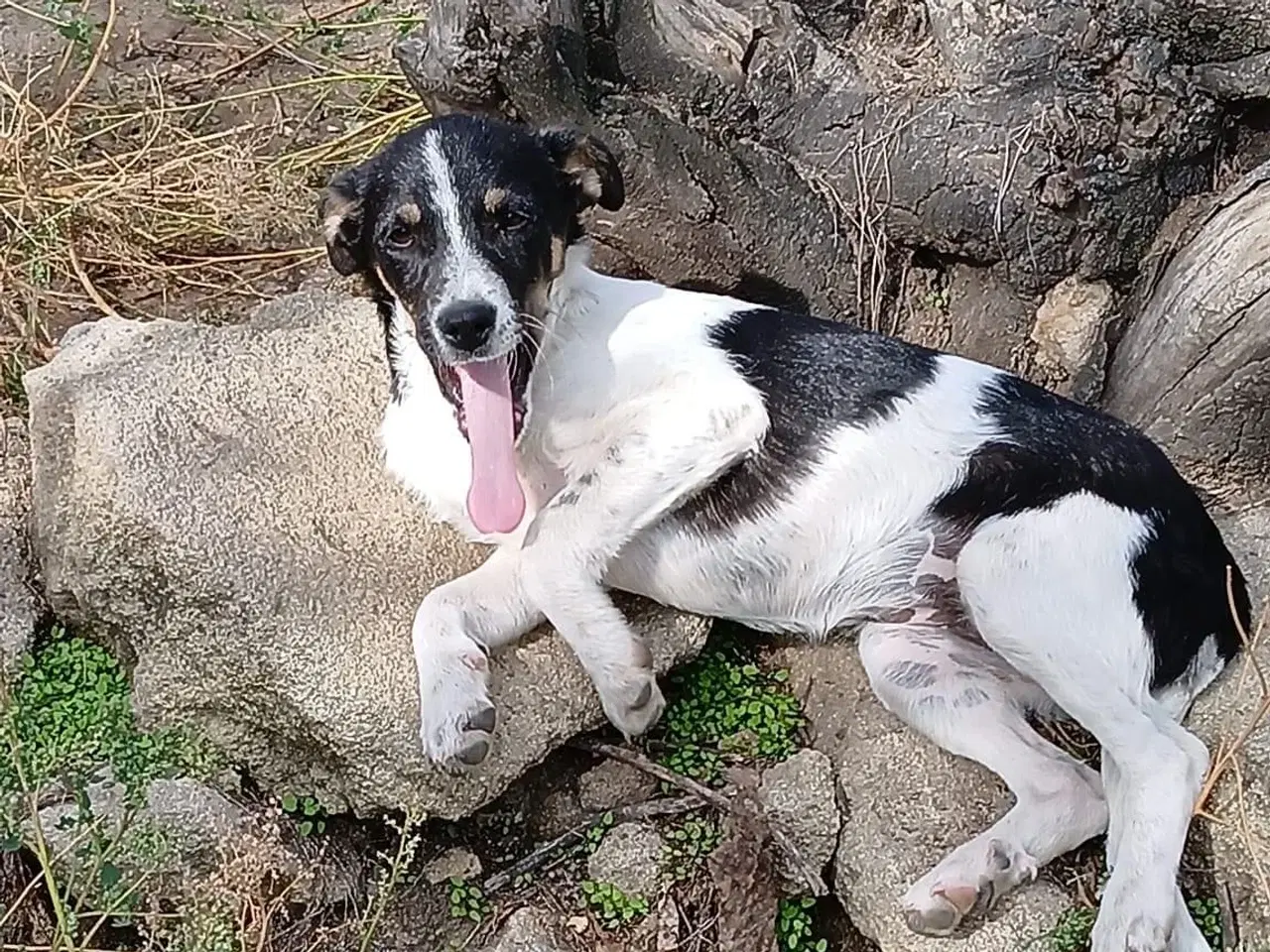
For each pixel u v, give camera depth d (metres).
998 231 1.16
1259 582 1.03
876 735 0.97
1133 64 1.15
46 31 1.67
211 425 1.00
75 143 1.46
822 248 1.20
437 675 0.89
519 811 0.97
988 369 1.00
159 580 0.94
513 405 0.95
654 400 0.97
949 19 1.19
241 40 1.69
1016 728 0.94
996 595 0.92
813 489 0.97
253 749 0.95
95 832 0.88
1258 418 1.08
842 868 0.94
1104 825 0.90
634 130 1.14
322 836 0.94
